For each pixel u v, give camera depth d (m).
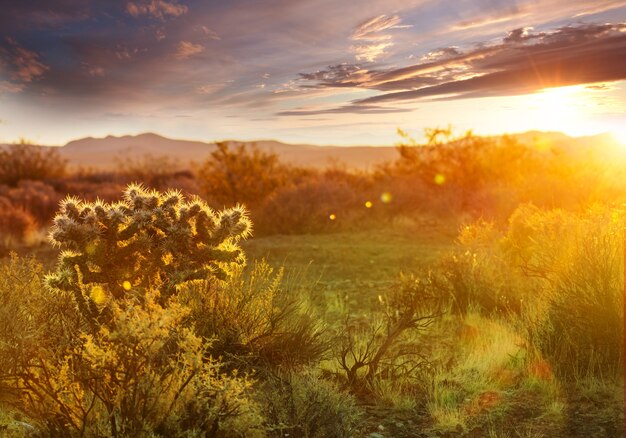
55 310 4.72
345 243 14.31
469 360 5.65
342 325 7.05
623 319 5.28
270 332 5.47
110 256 4.46
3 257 12.52
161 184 27.61
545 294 6.43
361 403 4.91
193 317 5.30
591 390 4.89
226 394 3.65
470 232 10.12
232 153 21.80
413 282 8.23
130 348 3.59
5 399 4.10
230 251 4.76
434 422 4.57
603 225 7.04
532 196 15.18
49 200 21.06
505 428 4.42
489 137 19.59
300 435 3.92
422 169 19.89
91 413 3.65
